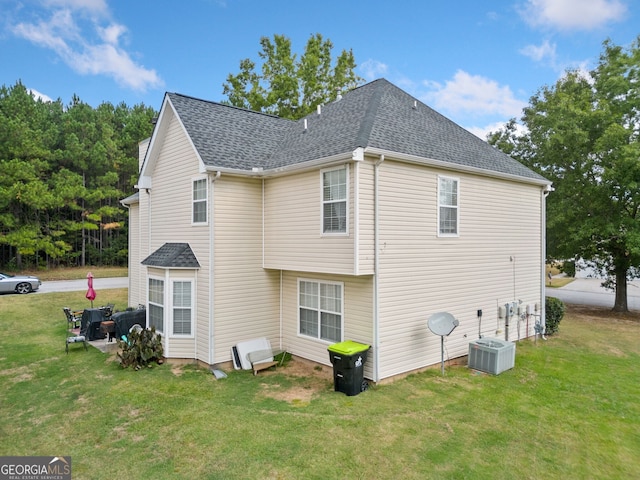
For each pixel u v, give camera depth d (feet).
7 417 24.70
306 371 34.32
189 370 34.37
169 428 23.04
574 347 42.50
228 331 35.86
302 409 25.89
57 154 111.04
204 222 36.17
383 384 30.78
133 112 143.23
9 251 115.44
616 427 23.95
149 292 39.70
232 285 36.19
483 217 39.73
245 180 37.11
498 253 41.47
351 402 27.17
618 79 56.03
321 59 101.45
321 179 32.12
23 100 115.65
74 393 28.53
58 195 104.68
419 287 33.55
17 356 37.65
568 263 65.21
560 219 59.06
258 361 35.12
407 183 32.50
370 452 20.48
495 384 31.07
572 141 58.34
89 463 19.47
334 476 18.40
